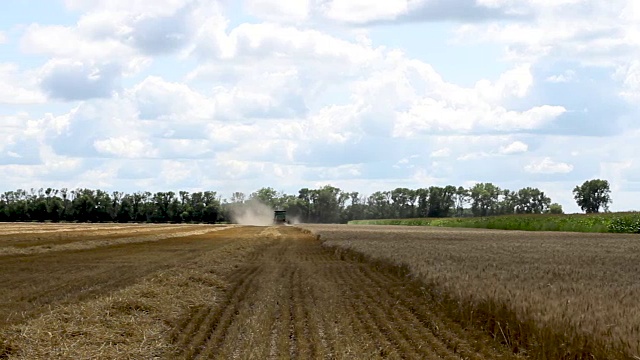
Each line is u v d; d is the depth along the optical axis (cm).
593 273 2198
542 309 1356
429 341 1410
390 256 3088
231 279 2541
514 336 1398
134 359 1241
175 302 1841
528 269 2345
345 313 1736
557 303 1402
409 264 2609
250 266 3142
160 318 1619
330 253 4100
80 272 2692
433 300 1916
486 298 1556
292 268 3048
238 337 1432
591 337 1167
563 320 1259
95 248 4328
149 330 1475
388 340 1416
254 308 1814
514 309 1410
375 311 1775
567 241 4788
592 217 7894
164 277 2288
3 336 1341
